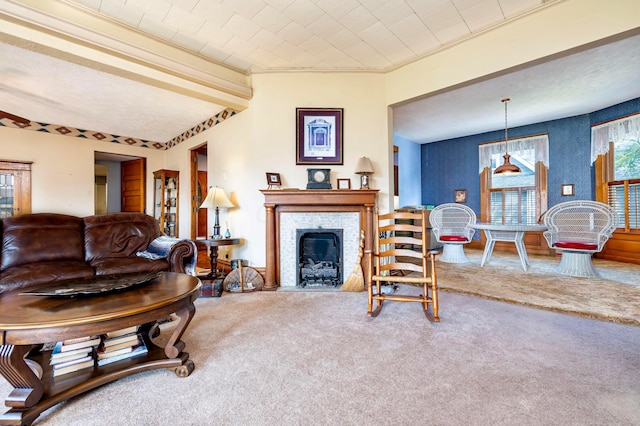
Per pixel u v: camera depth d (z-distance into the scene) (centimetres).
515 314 255
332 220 358
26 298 157
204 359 182
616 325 230
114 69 277
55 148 495
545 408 134
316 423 126
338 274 362
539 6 254
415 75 342
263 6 254
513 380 157
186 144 538
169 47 306
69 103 399
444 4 255
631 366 169
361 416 130
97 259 308
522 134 598
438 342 203
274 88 367
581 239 387
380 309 269
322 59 345
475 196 670
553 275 394
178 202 567
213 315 259
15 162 455
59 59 285
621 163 473
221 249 428
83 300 154
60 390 137
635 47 306
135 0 242
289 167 367
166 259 307
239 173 396
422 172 760
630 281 354
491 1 251
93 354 163
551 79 382
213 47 317
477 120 555
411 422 126
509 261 504
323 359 181
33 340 123
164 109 425
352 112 368
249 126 376
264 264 370
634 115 447
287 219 358
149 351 176
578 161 531
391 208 371
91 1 242
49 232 296
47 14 229
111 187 685
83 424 127
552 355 183
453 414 131
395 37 302
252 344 202
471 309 269
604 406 135
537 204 581
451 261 499
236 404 139
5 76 321
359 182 367
